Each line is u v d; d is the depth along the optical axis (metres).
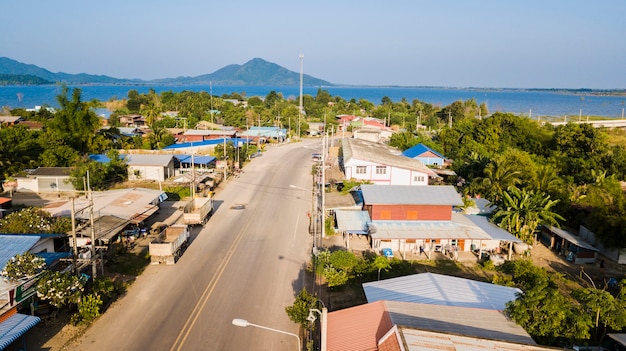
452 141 86.06
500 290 26.34
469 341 18.34
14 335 21.53
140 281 32.72
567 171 66.88
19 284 24.44
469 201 46.59
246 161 83.50
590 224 40.44
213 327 26.61
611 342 22.89
